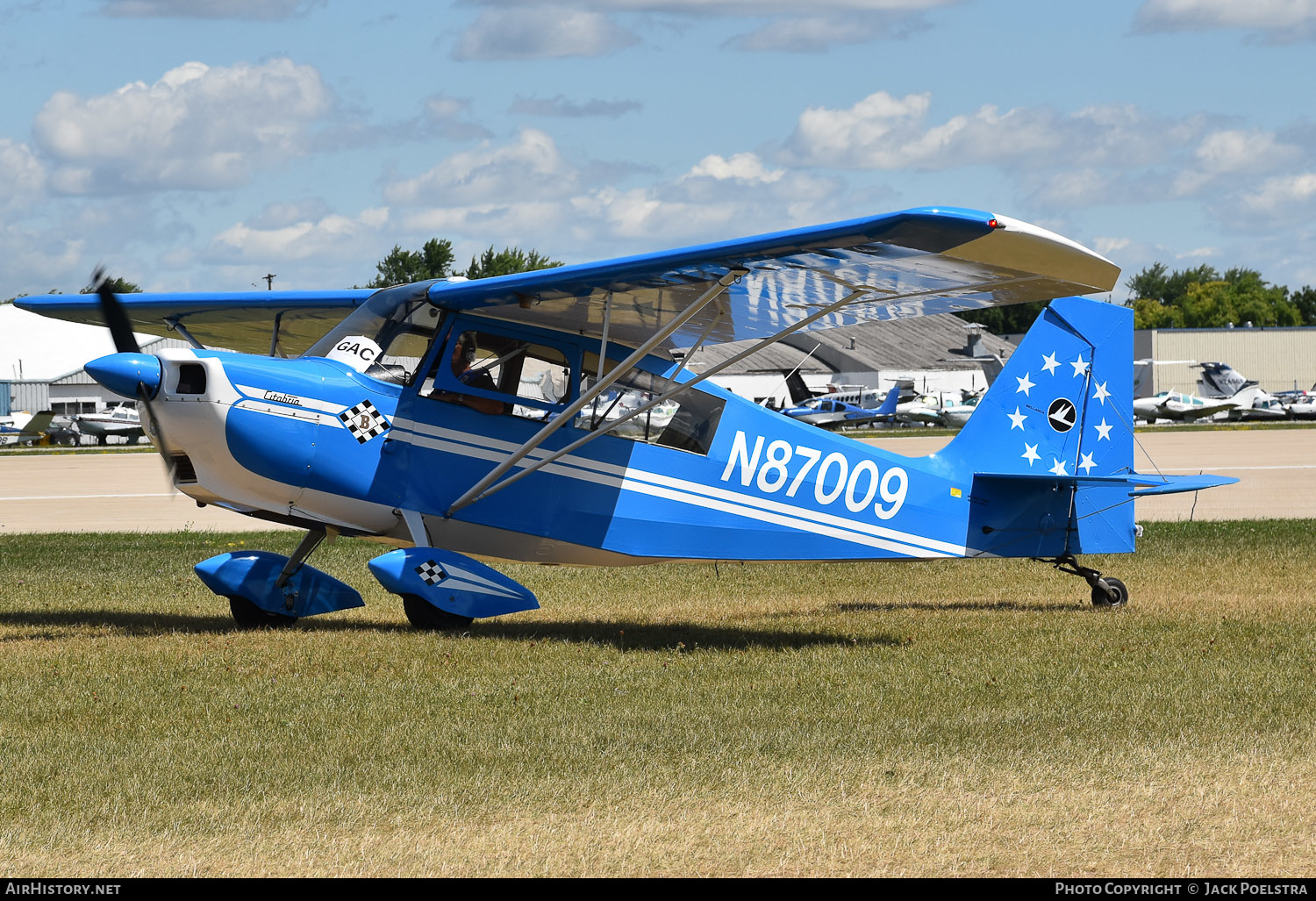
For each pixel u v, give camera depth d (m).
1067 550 30.52
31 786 14.18
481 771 14.91
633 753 15.73
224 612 28.92
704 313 26.03
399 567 24.70
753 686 20.00
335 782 14.46
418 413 25.47
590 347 26.86
